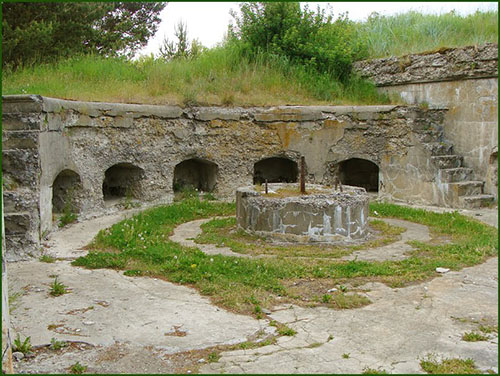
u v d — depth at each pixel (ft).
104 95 40.47
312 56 52.08
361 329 17.61
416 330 17.52
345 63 51.34
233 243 29.09
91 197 36.50
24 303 20.08
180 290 21.70
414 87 46.73
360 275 23.24
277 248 28.04
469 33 51.24
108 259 25.44
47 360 15.46
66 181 35.27
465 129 43.19
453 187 40.42
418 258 25.88
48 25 52.01
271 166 48.67
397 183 43.96
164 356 15.66
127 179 41.93
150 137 40.93
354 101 47.78
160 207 38.75
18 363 15.23
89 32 59.57
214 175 44.73
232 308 19.49
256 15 53.78
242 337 16.97
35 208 27.40
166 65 47.98
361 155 44.60
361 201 30.12
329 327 17.79
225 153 44.11
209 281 22.38
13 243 26.40
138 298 20.72
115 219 35.83
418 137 42.78
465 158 43.29
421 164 42.42
